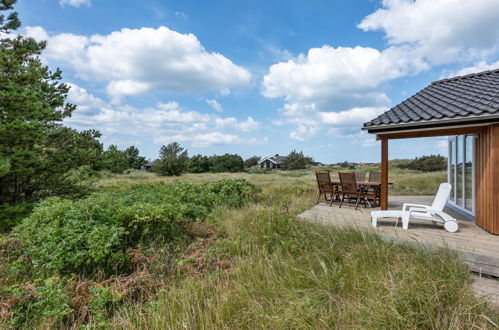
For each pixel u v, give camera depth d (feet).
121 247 14.12
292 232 15.55
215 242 16.42
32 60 25.12
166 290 10.55
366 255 11.67
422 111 19.17
